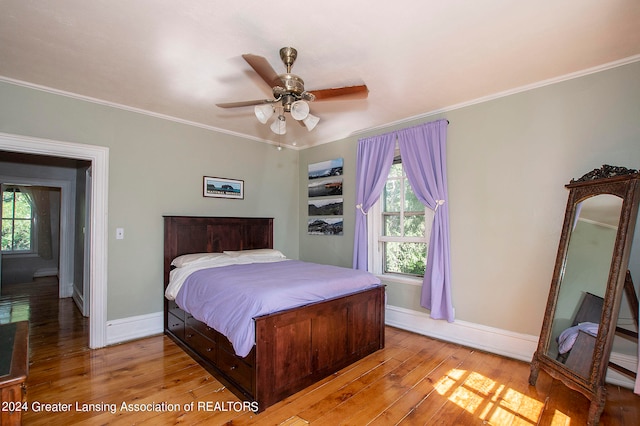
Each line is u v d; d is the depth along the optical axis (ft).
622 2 5.41
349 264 13.70
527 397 7.13
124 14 5.77
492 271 9.68
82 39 6.63
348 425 6.17
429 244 10.69
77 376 8.07
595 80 8.02
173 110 11.05
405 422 6.25
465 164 10.28
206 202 12.82
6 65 7.82
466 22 6.00
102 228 10.16
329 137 14.37
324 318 8.04
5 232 21.72
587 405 6.82
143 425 6.15
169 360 9.05
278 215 15.40
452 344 10.27
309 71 8.02
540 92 8.86
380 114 11.27
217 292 8.06
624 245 6.47
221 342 7.90
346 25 6.09
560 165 8.52
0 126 8.57
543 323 7.80
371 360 9.06
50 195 23.13
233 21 5.96
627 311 7.23
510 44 6.80
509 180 9.39
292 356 7.28
